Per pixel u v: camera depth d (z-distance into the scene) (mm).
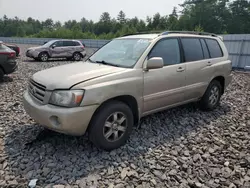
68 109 2873
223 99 6387
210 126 4410
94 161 3074
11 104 5363
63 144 3467
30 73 10109
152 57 3797
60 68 3719
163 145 3596
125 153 3299
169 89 4047
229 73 5449
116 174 2834
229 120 4766
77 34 58438
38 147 3369
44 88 3102
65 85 2963
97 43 32000
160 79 3830
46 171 2826
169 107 4242
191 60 4484
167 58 4055
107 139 3250
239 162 3176
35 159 3076
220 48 5352
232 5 61031
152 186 2635
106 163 3047
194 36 4742
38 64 13734
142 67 3613
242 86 8422
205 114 5047
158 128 4184
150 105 3812
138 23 73750
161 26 70062
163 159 3180
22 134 3775
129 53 3896
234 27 59625
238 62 13875
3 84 7629
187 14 65875
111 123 3254
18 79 8578
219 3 61719
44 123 3055
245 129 4340
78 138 3646
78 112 2885
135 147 3484
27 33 90875
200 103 5113
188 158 3240
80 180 2689
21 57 18062
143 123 4352
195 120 4672
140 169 2943
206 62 4773
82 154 3223
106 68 3510
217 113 5164
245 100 6402
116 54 4051
